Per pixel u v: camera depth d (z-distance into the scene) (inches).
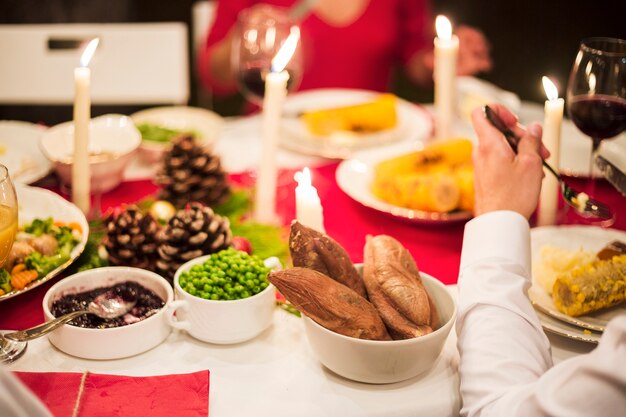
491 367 33.3
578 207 45.2
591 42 53.7
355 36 92.6
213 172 55.2
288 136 70.3
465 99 74.7
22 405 25.4
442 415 36.4
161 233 44.3
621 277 41.6
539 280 44.8
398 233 54.2
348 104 78.3
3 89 84.0
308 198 43.6
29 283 42.8
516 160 39.9
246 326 39.5
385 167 58.2
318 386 37.2
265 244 49.9
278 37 61.1
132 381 35.6
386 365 35.8
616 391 25.4
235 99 153.6
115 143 61.3
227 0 89.9
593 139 54.3
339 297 35.4
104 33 84.9
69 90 84.7
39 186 58.9
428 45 97.0
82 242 46.4
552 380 28.0
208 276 40.2
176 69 86.7
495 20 170.6
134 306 40.6
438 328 38.4
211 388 36.8
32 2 152.0
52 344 39.4
